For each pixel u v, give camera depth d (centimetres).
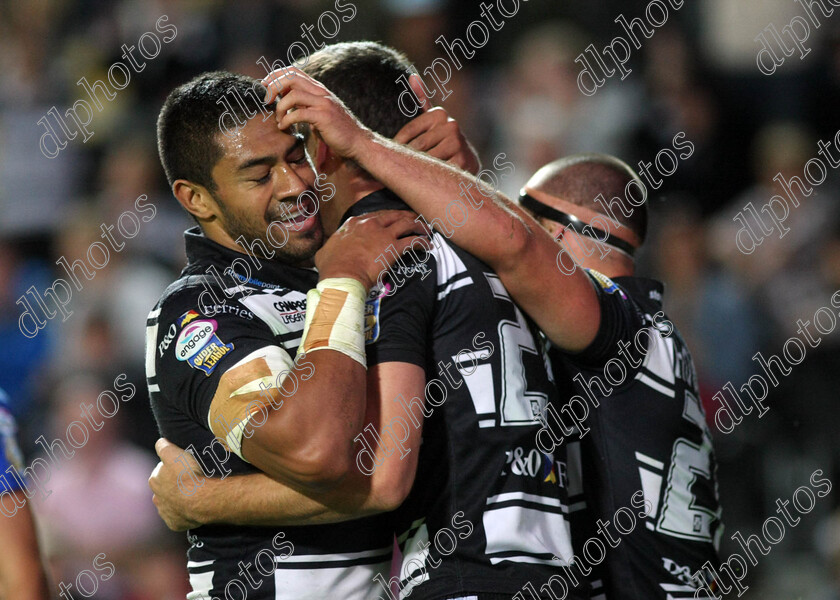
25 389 2267
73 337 2178
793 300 2414
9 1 2973
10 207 2664
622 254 1022
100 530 1816
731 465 2023
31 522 994
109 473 1869
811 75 2886
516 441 837
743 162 2766
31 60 2894
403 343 817
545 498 851
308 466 765
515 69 2777
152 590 1744
